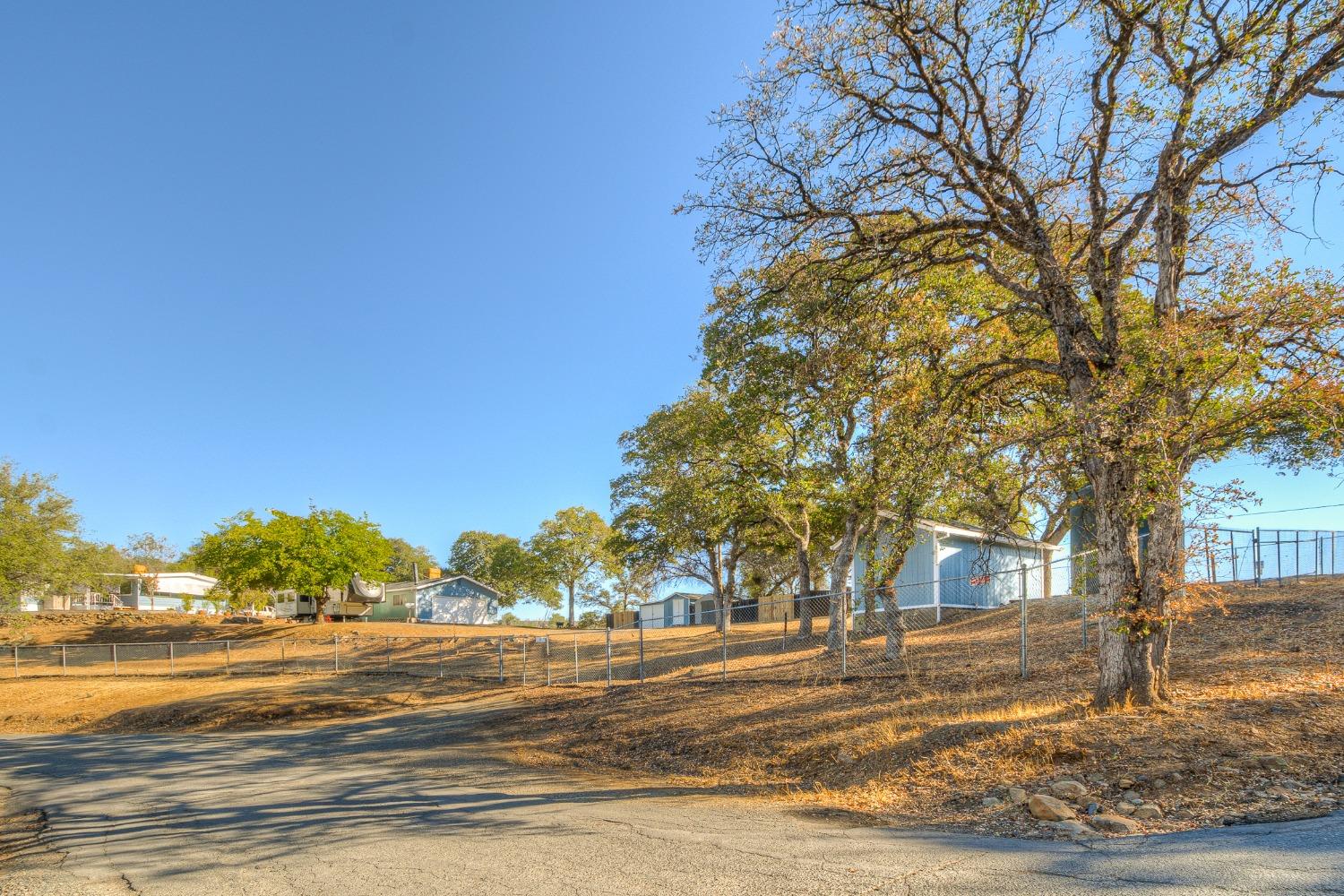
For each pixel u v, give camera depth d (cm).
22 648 3975
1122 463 970
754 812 867
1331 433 901
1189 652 1330
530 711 2011
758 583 4925
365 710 2383
